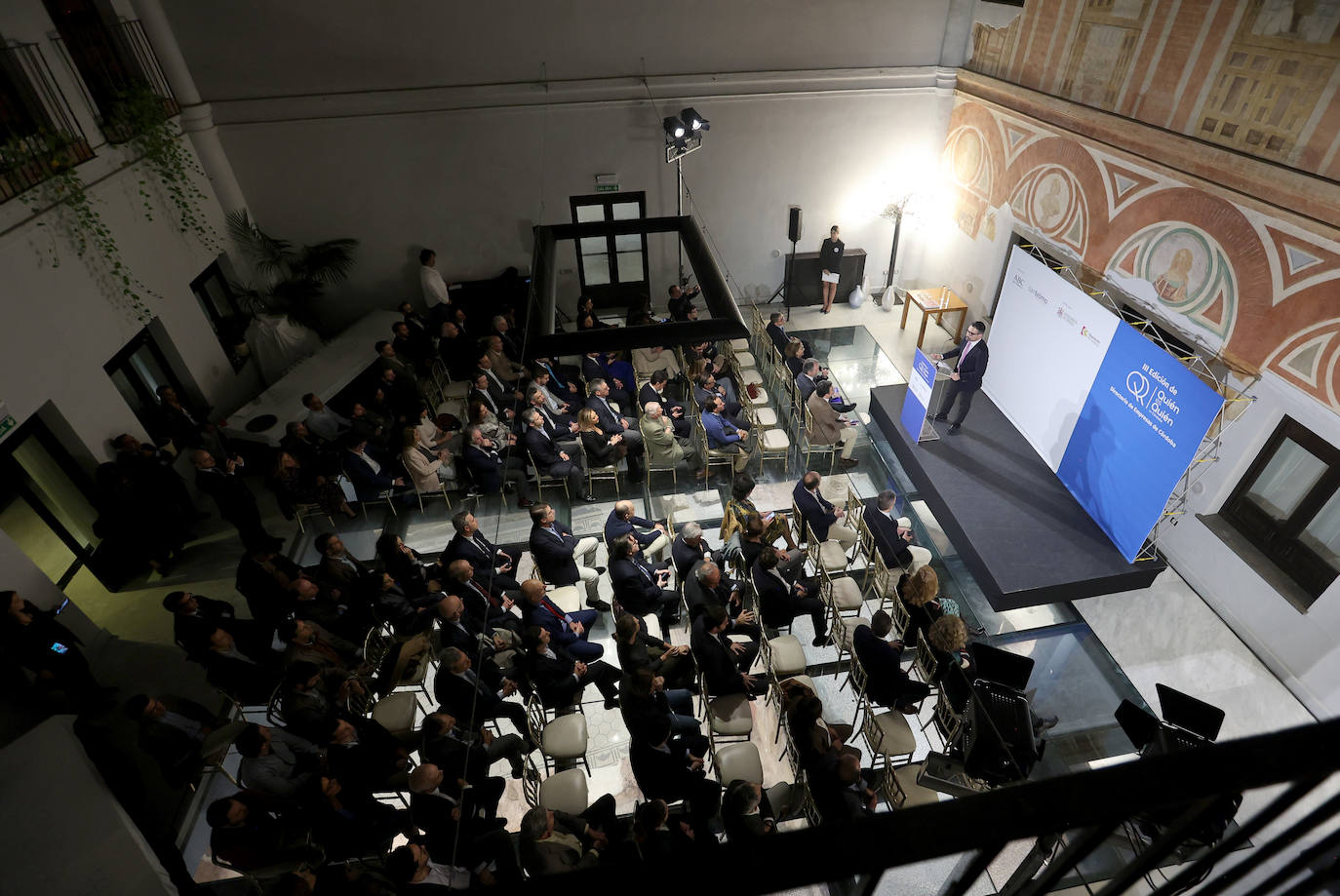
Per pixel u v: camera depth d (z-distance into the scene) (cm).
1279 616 673
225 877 538
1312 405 621
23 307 702
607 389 885
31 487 727
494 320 1030
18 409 689
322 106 1036
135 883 527
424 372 1055
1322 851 92
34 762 611
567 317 1241
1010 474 871
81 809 576
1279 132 627
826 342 1202
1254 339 667
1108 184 825
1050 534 789
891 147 1178
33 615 620
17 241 697
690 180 1176
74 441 764
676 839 438
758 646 649
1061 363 838
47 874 538
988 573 751
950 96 1129
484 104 1067
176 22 955
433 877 446
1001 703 546
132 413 836
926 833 71
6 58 718
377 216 1142
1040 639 726
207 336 998
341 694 567
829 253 1214
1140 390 714
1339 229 577
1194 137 711
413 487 884
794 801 542
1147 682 680
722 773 547
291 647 595
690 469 919
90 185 797
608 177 1159
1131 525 739
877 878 71
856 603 696
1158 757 79
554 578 704
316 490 823
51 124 761
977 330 866
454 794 500
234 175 1070
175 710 555
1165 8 725
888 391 1006
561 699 593
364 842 504
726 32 1058
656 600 653
